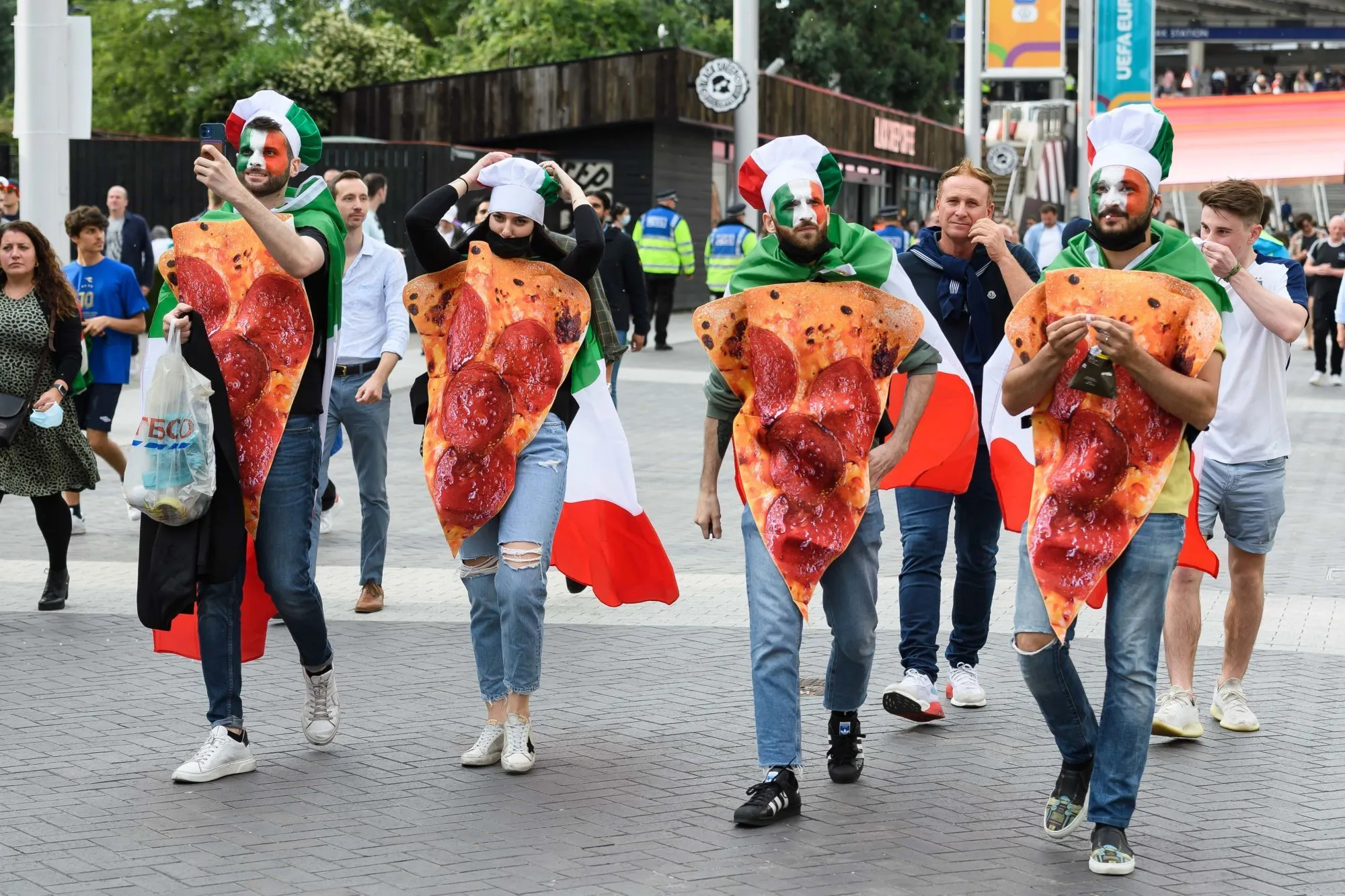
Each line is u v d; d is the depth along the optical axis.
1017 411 5.65
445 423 6.58
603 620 9.20
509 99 33.59
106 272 11.73
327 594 9.79
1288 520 12.63
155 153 29.11
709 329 6.12
